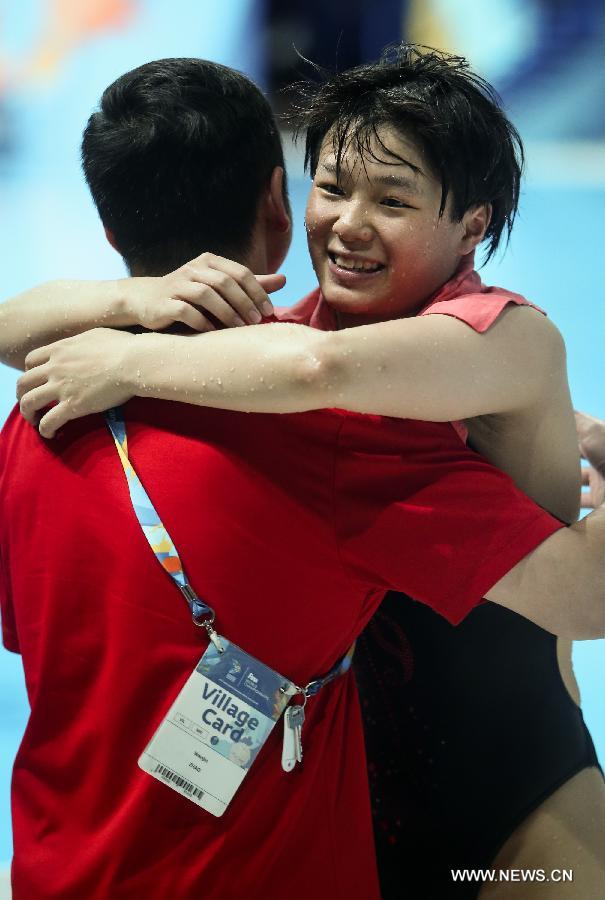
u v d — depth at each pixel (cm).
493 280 955
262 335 202
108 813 203
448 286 222
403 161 211
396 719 255
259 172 229
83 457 211
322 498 198
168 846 198
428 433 204
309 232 227
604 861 249
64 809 208
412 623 249
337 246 219
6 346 236
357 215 215
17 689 490
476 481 199
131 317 220
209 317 221
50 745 212
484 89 229
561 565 197
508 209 238
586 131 1440
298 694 203
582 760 258
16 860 213
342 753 214
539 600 199
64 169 1323
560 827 250
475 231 231
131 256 234
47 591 211
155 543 200
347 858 211
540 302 905
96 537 206
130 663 201
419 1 1364
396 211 215
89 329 226
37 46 1349
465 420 227
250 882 199
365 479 198
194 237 228
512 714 251
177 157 221
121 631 202
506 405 209
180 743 196
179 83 224
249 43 1373
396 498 198
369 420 200
